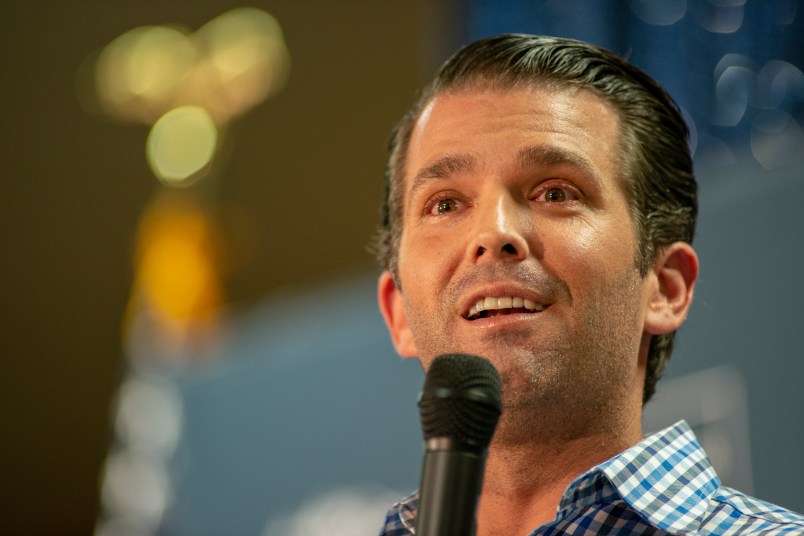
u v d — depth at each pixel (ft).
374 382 27.66
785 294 20.98
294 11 53.83
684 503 15.37
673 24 31.89
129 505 35.19
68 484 55.67
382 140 52.16
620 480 15.25
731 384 21.47
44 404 56.44
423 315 16.03
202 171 52.03
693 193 18.13
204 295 47.93
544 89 16.93
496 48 17.52
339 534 27.17
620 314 15.96
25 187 58.29
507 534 16.38
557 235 15.66
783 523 14.75
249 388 31.24
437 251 16.02
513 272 15.35
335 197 52.42
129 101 55.16
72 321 56.75
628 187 16.75
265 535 29.40
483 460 11.27
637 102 17.49
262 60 53.21
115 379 55.83
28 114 58.75
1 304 57.21
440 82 17.70
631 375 16.26
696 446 16.51
